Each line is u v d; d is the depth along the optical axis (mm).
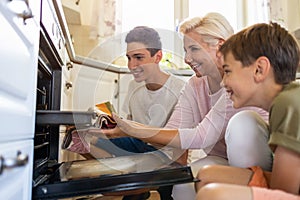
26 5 586
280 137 692
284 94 765
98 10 2439
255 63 879
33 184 703
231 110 1146
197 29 1280
